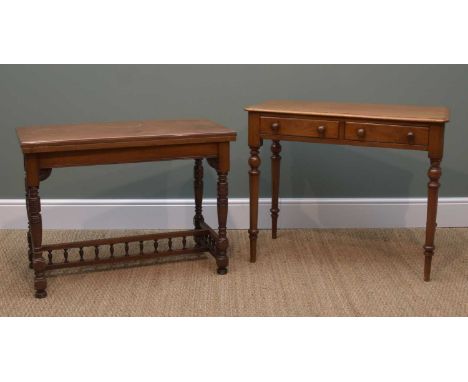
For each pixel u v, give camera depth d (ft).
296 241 14.37
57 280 12.36
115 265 13.06
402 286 12.14
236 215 15.08
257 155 12.76
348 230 15.03
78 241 12.97
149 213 15.05
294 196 15.10
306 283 12.26
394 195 15.10
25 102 14.40
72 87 14.38
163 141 11.60
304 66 14.43
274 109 12.42
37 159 11.10
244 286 12.12
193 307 11.29
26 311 11.14
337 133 12.00
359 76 14.48
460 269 12.89
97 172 14.84
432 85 14.52
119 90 14.44
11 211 14.88
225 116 14.64
